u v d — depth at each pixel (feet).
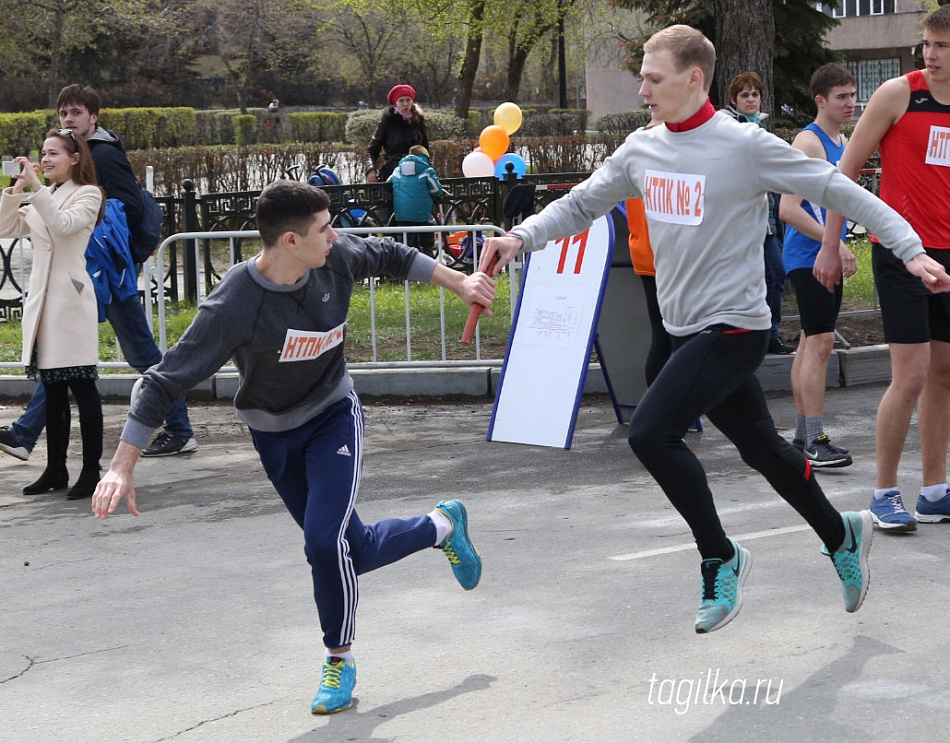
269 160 70.85
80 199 21.21
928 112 16.56
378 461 23.49
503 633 14.14
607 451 23.68
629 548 17.24
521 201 23.50
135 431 11.63
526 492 20.79
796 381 21.81
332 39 156.56
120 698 12.87
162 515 20.40
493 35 115.03
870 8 159.53
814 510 13.19
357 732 11.72
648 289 22.62
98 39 168.14
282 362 12.03
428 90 168.76
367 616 14.94
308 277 11.89
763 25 37.81
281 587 16.35
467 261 38.75
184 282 38.63
